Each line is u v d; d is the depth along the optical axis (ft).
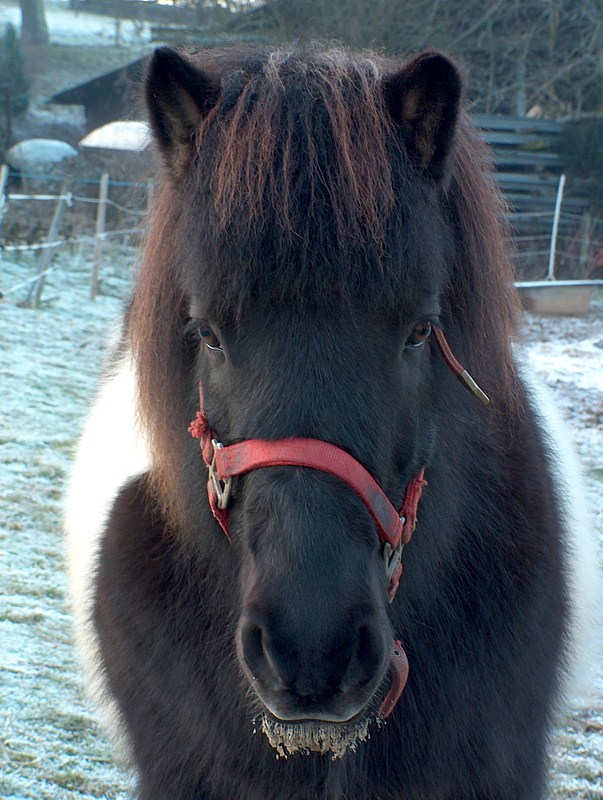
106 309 31.86
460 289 5.73
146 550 6.73
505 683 6.37
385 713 5.78
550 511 7.06
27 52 88.22
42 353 25.34
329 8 45.75
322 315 4.71
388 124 5.11
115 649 6.74
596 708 10.68
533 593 6.53
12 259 37.14
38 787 8.90
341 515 4.75
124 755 7.85
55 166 44.91
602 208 44.19
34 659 11.18
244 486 5.15
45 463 17.40
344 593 4.59
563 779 9.28
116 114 61.72
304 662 4.47
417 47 47.19
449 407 5.94
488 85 49.42
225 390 5.13
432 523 6.07
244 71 5.42
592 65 49.39
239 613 6.04
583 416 21.56
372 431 4.88
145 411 6.20
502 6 48.62
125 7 65.77
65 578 13.28
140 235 7.01
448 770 6.27
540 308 37.50
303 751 5.90
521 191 44.55
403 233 4.81
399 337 4.91
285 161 4.72
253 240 4.66
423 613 6.30
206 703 6.31
